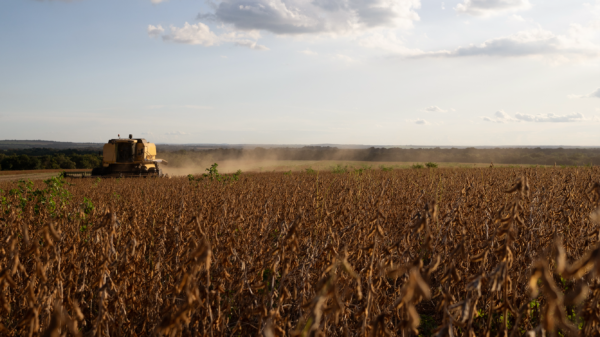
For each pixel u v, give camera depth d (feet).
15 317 12.88
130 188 42.93
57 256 10.55
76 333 5.62
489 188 23.21
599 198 9.57
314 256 14.73
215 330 12.24
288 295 10.14
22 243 17.72
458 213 15.52
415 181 39.81
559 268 5.08
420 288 5.03
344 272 11.49
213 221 17.47
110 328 12.10
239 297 13.97
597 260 4.84
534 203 16.87
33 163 245.04
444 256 14.42
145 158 83.97
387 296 13.91
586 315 8.63
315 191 29.73
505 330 8.42
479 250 13.62
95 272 12.87
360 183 31.71
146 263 15.24
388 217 20.79
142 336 13.50
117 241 15.53
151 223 21.21
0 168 240.53
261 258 13.58
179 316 7.25
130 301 13.09
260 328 9.87
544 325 5.37
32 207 23.75
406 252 14.44
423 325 15.98
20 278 13.55
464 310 7.77
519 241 13.83
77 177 82.89
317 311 6.01
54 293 10.34
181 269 11.04
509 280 8.57
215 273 15.28
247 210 22.20
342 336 11.86
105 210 18.56
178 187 40.22
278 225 20.39
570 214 15.33
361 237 15.21
